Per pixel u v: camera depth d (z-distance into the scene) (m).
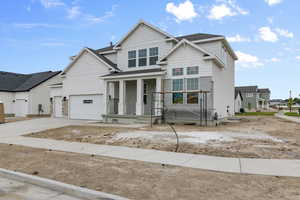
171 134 10.23
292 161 5.68
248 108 53.69
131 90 18.98
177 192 3.77
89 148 7.58
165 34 17.39
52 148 7.65
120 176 4.64
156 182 4.25
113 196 3.60
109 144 8.34
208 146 7.58
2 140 9.46
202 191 3.79
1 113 17.36
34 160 6.04
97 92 19.53
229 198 3.50
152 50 18.09
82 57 20.61
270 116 26.58
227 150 7.00
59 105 23.00
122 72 18.41
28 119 21.05
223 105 18.55
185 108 14.97
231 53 21.92
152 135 9.95
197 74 14.74
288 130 12.13
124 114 16.95
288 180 4.31
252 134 10.35
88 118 20.05
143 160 5.92
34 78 29.88
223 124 15.91
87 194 3.80
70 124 15.54
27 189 4.21
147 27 18.34
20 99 27.28
